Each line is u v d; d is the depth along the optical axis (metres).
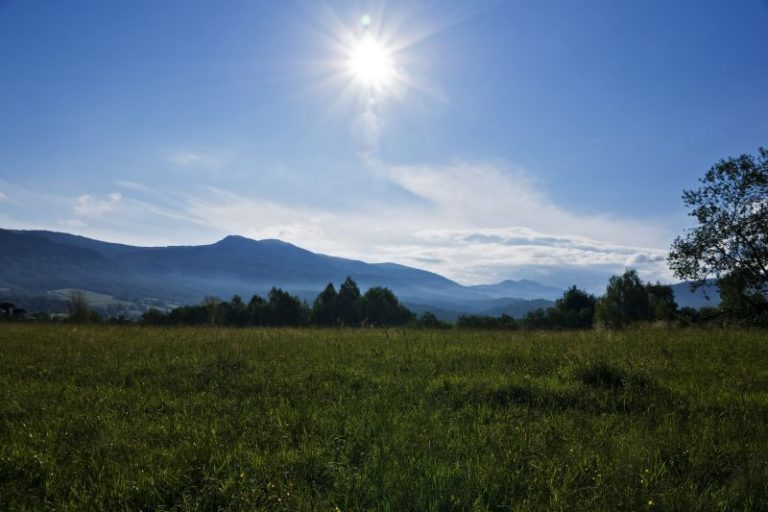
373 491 4.24
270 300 76.62
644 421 6.23
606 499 4.18
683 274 29.86
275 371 9.27
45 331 17.55
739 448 5.24
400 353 11.28
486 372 9.04
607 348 11.88
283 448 5.25
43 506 4.11
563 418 6.36
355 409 6.66
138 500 4.28
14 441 5.45
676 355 10.74
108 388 8.04
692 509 4.05
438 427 5.89
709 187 29.11
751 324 25.66
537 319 59.53
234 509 4.03
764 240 27.64
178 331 18.19
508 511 4.10
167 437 5.67
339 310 76.19
